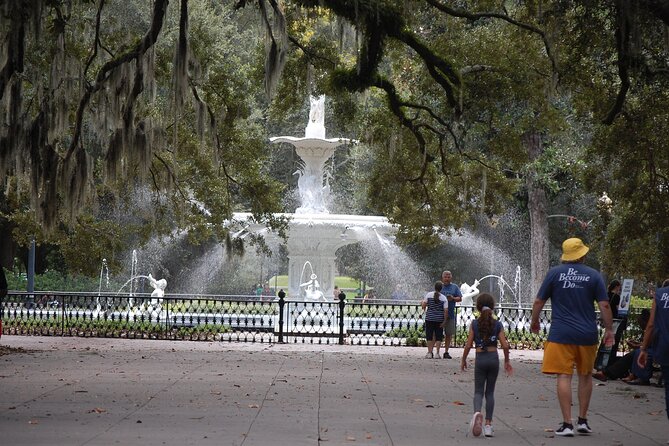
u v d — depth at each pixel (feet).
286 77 79.20
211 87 80.23
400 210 87.66
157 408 37.27
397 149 82.43
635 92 67.67
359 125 84.69
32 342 75.10
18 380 46.68
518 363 65.77
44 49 66.23
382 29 67.46
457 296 69.26
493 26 79.97
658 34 63.21
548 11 63.62
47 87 71.92
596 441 31.60
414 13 76.69
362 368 57.67
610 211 88.33
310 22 89.35
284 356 65.72
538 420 36.76
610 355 57.00
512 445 30.45
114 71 64.80
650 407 41.86
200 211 86.48
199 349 71.56
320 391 44.47
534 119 79.30
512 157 81.20
